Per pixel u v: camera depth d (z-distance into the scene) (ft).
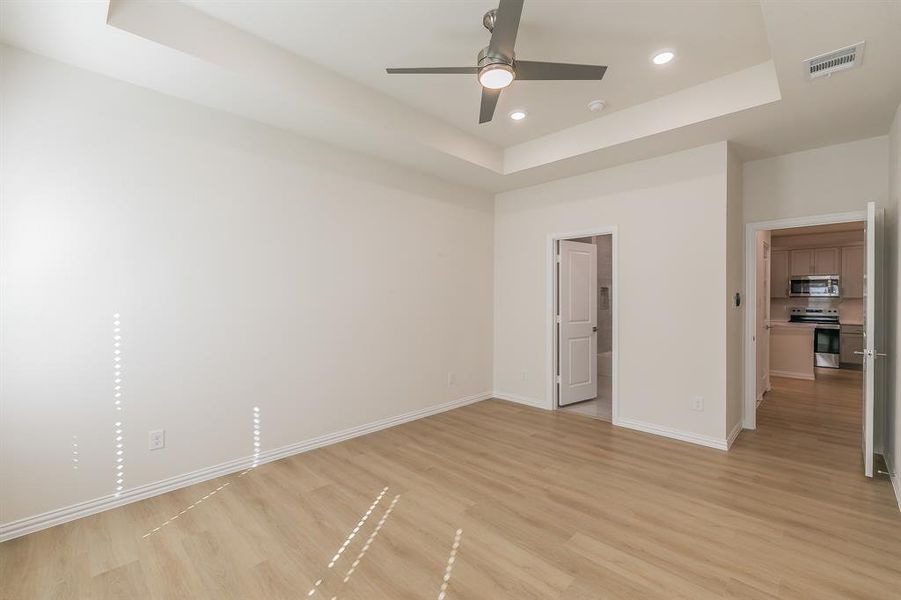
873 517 8.05
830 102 9.33
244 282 10.44
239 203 10.34
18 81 7.54
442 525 7.89
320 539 7.45
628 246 13.55
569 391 16.33
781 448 11.73
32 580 6.39
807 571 6.52
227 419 10.16
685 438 12.35
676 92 10.73
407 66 9.71
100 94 8.38
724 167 11.65
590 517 8.14
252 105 9.70
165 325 9.22
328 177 12.07
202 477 9.73
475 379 16.80
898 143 9.50
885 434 11.04
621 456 11.20
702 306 12.05
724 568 6.61
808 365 20.89
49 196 7.84
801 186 12.38
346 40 8.75
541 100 11.19
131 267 8.77
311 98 9.49
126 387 8.71
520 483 9.63
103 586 6.27
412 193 14.32
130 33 7.09
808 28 6.88
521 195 16.60
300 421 11.50
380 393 13.43
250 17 8.02
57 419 7.93
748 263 13.33
